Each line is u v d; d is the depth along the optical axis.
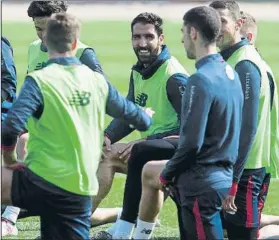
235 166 21.78
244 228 23.81
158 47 24.58
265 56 77.44
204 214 20.53
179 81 24.25
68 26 19.89
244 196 23.64
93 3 115.62
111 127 25.58
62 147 19.69
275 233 25.70
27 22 103.75
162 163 22.27
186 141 19.97
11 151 19.67
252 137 21.83
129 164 23.30
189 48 20.72
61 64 19.89
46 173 19.72
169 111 24.52
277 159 24.84
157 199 22.44
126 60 77.00
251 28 24.92
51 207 19.91
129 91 25.28
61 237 20.11
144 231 22.64
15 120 19.12
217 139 20.36
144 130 20.88
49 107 19.52
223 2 23.09
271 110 24.50
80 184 19.78
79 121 19.72
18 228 27.08
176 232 26.92
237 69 22.50
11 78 25.75
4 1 112.00
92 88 19.97
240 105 20.83
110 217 27.00
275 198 32.03
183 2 111.31
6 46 25.86
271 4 112.75
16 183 19.95
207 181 20.41
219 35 22.58
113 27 101.44
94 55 26.52
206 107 19.95
